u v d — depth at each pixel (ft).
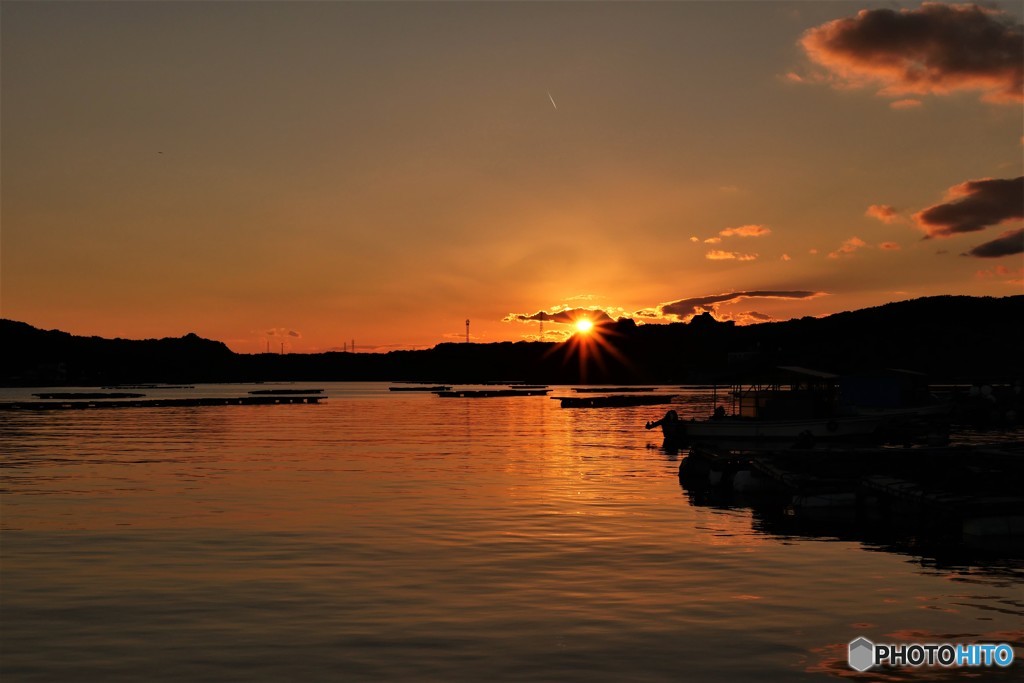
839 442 185.47
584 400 420.36
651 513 90.17
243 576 60.85
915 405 260.62
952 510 78.74
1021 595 56.08
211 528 79.87
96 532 77.87
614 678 40.86
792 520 87.25
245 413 334.85
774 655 44.09
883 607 53.06
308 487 110.22
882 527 83.46
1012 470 104.68
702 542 73.87
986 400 265.34
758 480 110.11
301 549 70.08
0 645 45.96
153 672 41.86
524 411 351.25
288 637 47.06
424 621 49.88
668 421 179.93
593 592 56.34
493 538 74.95
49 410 358.02
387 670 41.93
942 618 50.78
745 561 66.13
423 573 61.67
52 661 43.45
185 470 131.44
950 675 41.45
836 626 49.08
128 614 51.47
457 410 361.92
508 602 53.88
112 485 112.47
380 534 76.74
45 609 52.60
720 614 51.29
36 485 112.57
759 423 185.37
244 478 120.57
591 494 104.32
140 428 241.96
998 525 77.66
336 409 372.17
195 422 273.54
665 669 42.04
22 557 67.31
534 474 126.11
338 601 54.13
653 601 54.13
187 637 47.14
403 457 153.69
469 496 101.81
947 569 63.67
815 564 65.21
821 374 194.39
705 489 111.24
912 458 119.44
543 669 42.01
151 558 66.80
